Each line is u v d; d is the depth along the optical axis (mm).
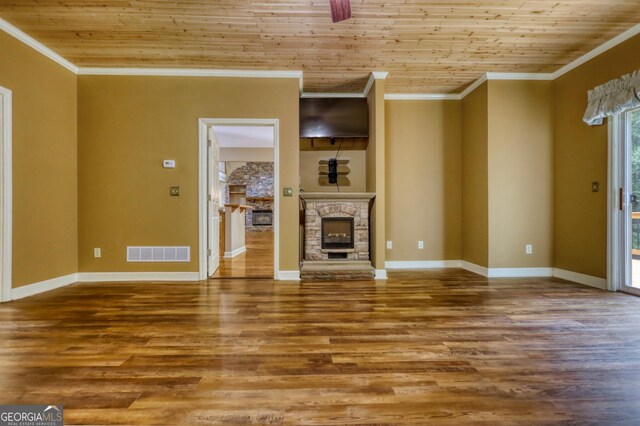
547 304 3033
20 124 3254
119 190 4043
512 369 1815
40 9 2873
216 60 3859
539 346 2109
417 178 5016
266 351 2045
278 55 3750
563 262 4145
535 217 4309
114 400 1518
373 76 4250
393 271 4719
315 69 4117
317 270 4227
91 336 2275
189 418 1392
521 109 4293
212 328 2434
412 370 1807
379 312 2812
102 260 4031
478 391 1602
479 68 4141
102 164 4027
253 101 4137
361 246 4344
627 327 2436
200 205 4105
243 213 7043
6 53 3105
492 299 3213
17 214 3227
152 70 4055
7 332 2346
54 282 3660
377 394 1577
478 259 4543
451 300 3184
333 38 3400
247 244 8430
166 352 2025
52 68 3637
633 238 3484
